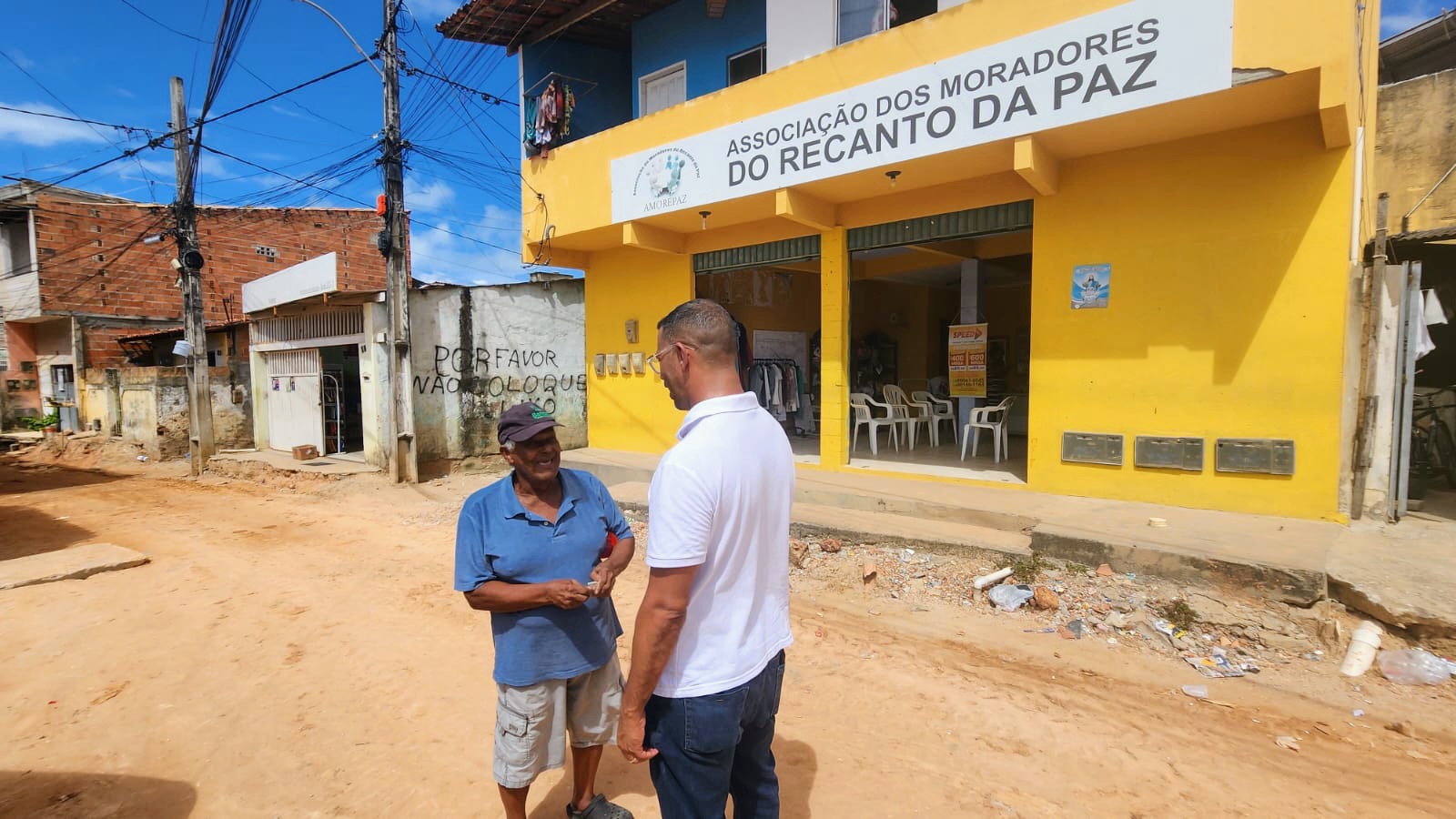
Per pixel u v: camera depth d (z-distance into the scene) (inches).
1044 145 248.5
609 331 439.2
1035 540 218.4
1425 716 141.3
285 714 150.6
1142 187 250.5
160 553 293.1
